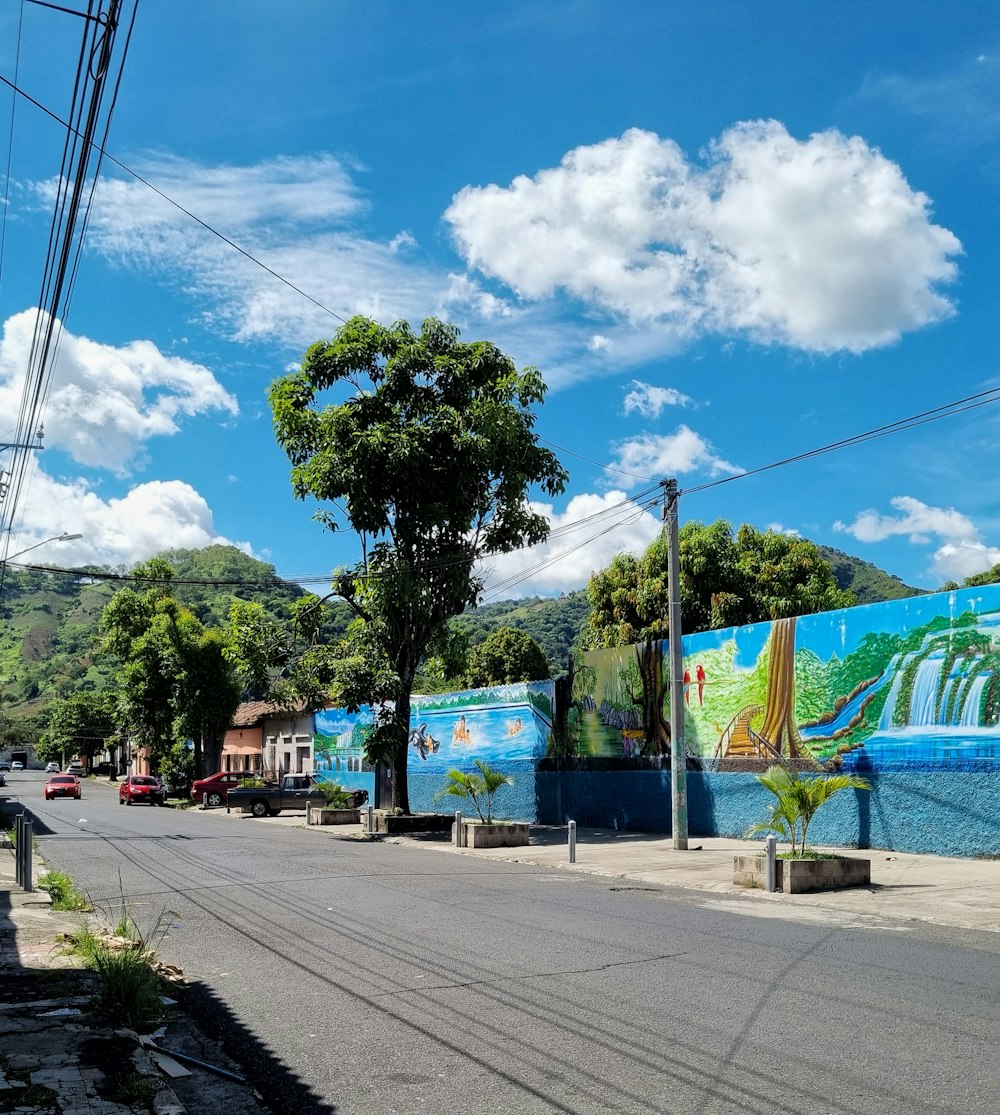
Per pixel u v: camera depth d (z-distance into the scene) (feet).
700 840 77.05
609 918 39.22
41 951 32.32
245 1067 20.94
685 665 82.89
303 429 94.22
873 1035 22.12
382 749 94.63
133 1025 23.76
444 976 28.43
